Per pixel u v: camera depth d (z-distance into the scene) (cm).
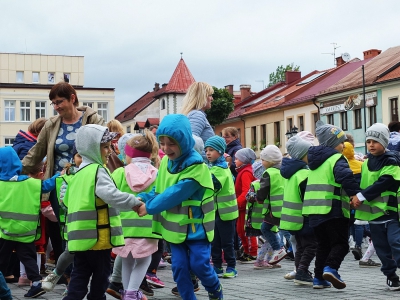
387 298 737
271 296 766
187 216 600
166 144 595
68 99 791
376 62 5294
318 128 825
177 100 8075
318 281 825
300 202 866
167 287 875
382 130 795
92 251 609
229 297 761
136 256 707
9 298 670
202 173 597
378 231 802
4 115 7600
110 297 788
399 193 796
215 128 7331
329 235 798
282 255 1084
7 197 798
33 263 792
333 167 793
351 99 4975
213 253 974
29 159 826
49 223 903
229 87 8112
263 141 6300
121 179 762
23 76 8350
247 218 1112
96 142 614
